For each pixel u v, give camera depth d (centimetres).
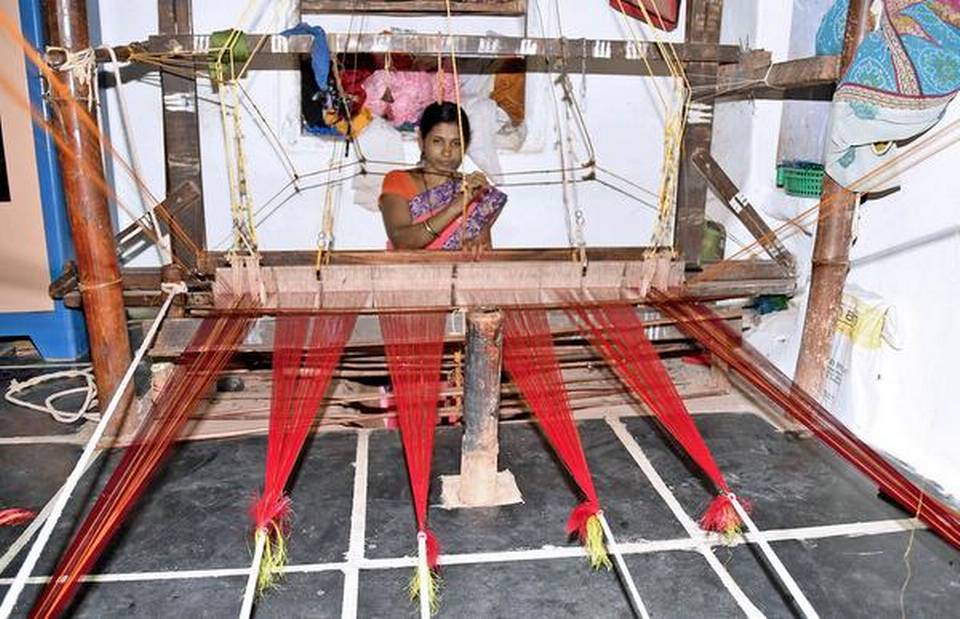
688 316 220
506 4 291
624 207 328
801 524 176
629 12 302
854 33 187
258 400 232
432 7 287
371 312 203
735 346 217
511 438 216
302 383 178
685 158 259
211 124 297
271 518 137
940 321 197
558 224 325
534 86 308
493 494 182
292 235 313
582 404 237
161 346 202
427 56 297
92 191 201
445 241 293
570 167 319
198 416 219
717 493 188
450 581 153
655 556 162
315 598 148
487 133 309
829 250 211
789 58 267
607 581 154
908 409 208
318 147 304
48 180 262
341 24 292
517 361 188
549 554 162
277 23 290
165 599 146
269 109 298
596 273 232
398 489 188
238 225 228
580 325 208
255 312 202
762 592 151
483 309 177
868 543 169
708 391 249
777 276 244
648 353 202
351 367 221
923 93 175
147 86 293
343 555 161
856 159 197
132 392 215
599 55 227
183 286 208
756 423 230
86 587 149
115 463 201
